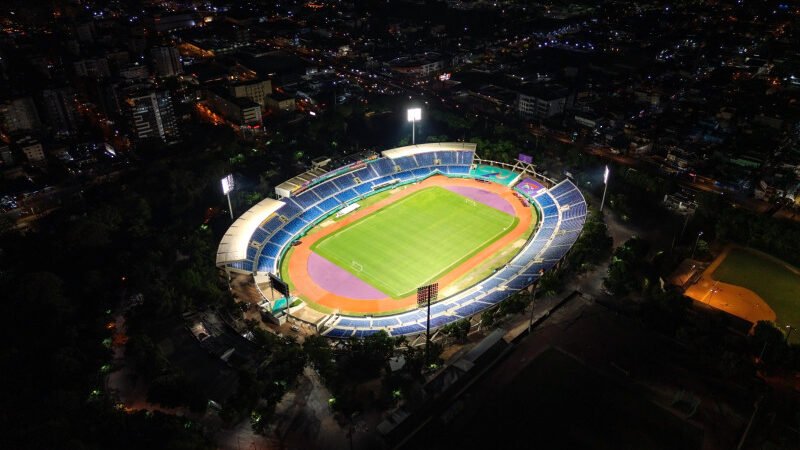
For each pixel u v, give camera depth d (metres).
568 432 122.75
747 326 151.88
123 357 147.62
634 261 172.62
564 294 167.12
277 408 131.25
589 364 140.62
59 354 135.75
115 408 125.19
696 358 141.62
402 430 123.44
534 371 138.88
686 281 174.38
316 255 197.62
